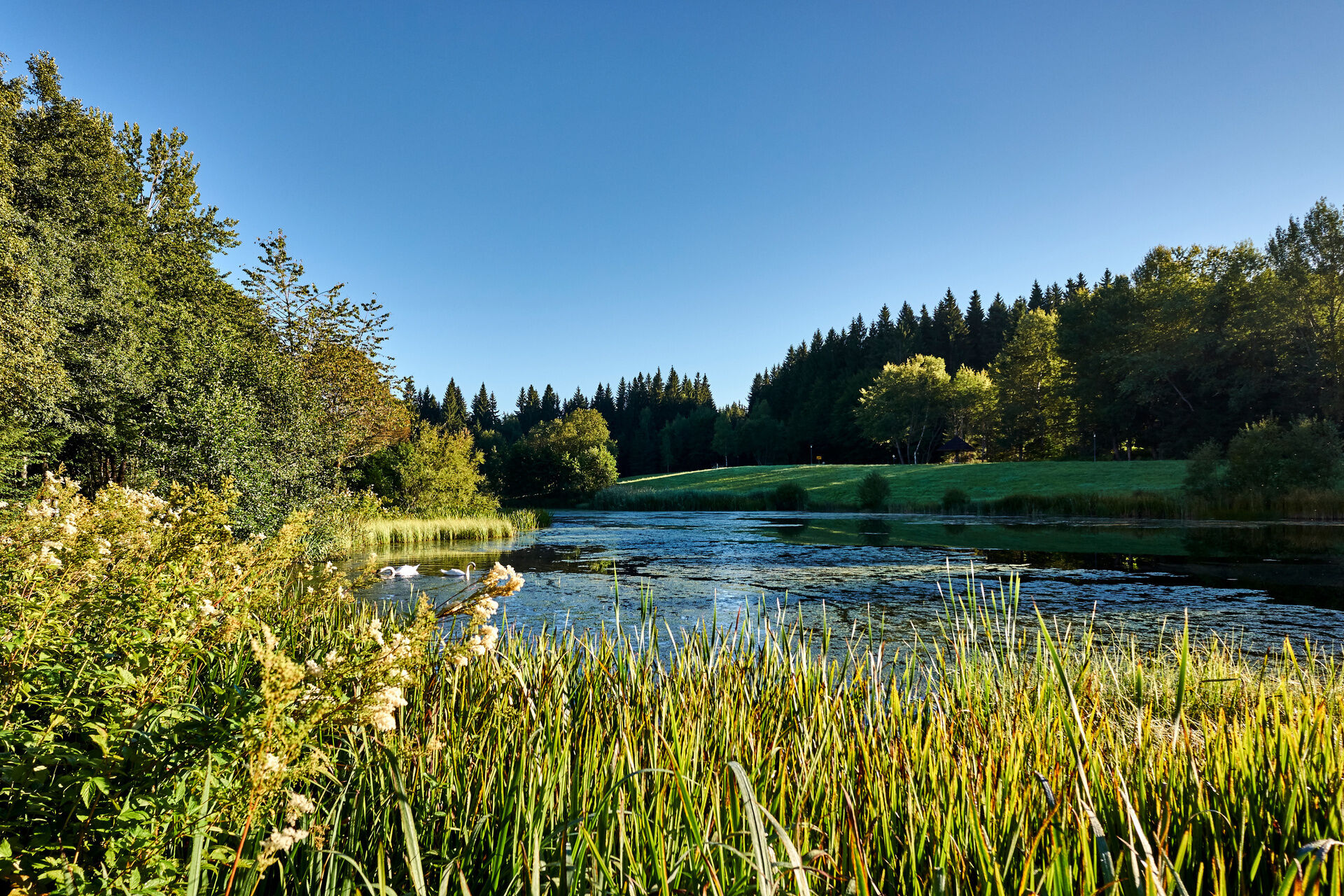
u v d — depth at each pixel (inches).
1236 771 104.3
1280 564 610.9
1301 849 61.4
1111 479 1728.6
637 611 398.0
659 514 1680.6
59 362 655.1
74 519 117.3
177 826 65.1
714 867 75.4
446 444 1389.0
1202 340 1849.2
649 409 5295.3
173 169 1076.5
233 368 681.6
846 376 3905.0
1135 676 208.4
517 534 1052.5
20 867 58.0
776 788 97.9
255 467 593.6
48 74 856.9
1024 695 137.9
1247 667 230.5
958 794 92.7
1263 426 1176.2
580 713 129.8
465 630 83.8
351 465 1044.5
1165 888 72.9
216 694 103.3
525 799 89.4
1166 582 510.6
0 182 693.3
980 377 3051.2
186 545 111.4
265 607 123.6
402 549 829.2
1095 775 101.1
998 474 1967.3
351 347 1041.5
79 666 84.3
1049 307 3986.2
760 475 2625.5
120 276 769.6
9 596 88.9
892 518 1369.3
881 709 129.6
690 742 108.4
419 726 122.6
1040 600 442.3
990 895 72.9
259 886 77.2
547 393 5979.3
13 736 71.3
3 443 611.2
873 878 81.6
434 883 80.5
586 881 74.6
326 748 92.8
